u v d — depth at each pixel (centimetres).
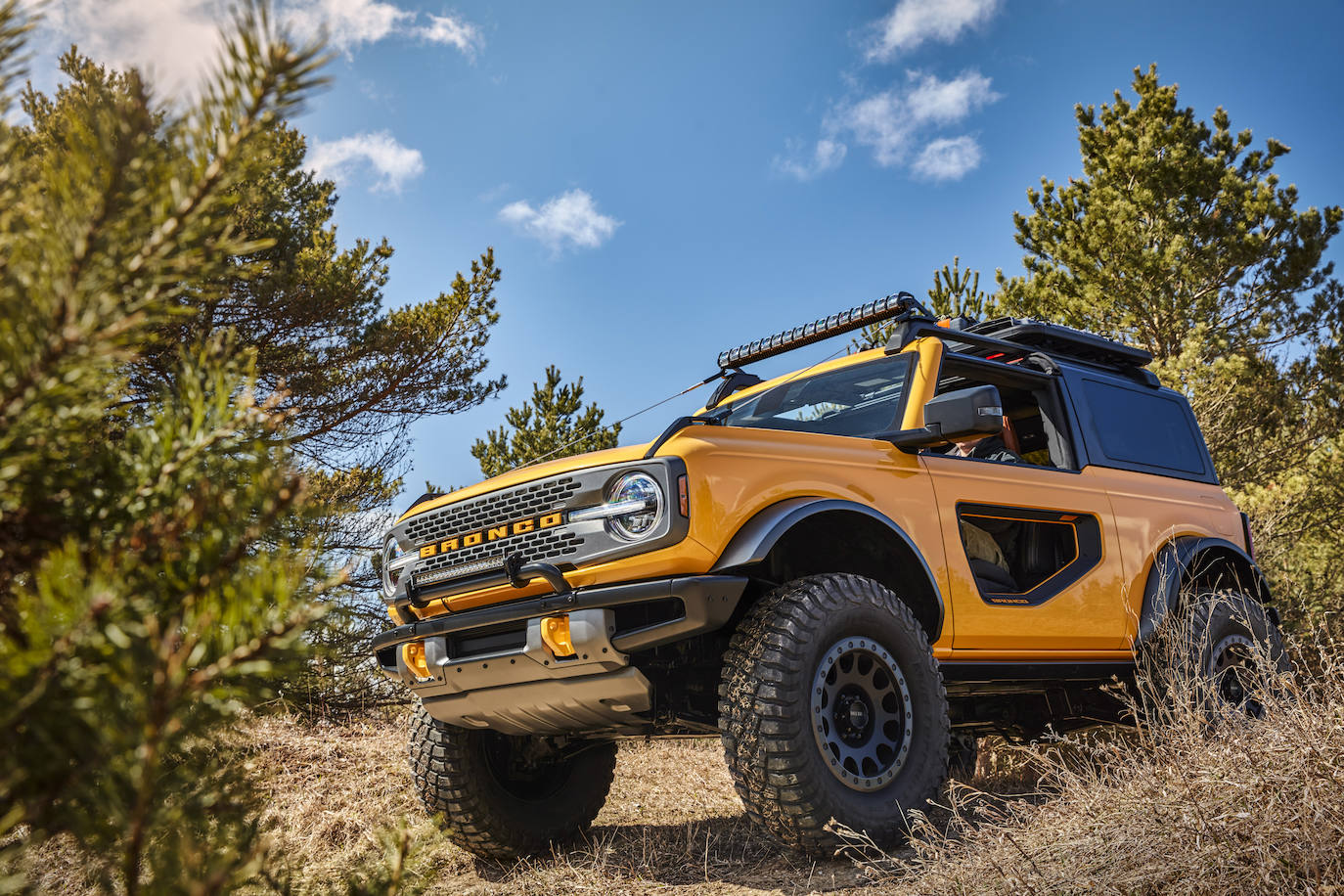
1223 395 1040
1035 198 1620
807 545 400
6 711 89
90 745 92
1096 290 1439
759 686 324
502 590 351
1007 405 533
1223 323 1480
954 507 404
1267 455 1112
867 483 378
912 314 453
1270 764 255
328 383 1016
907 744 348
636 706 340
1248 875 233
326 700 639
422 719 421
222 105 105
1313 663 455
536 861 421
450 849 438
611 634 325
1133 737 459
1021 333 502
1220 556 520
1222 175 1438
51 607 90
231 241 110
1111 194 1455
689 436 343
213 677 95
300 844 419
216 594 104
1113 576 456
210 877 96
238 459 122
